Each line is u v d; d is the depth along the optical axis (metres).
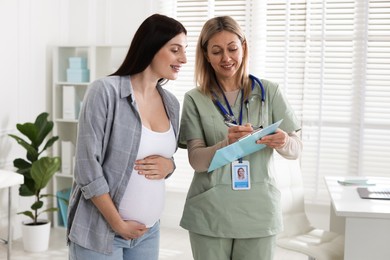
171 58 1.91
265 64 4.69
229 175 2.29
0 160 4.31
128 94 1.90
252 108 2.36
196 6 4.82
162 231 4.84
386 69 4.43
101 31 5.04
